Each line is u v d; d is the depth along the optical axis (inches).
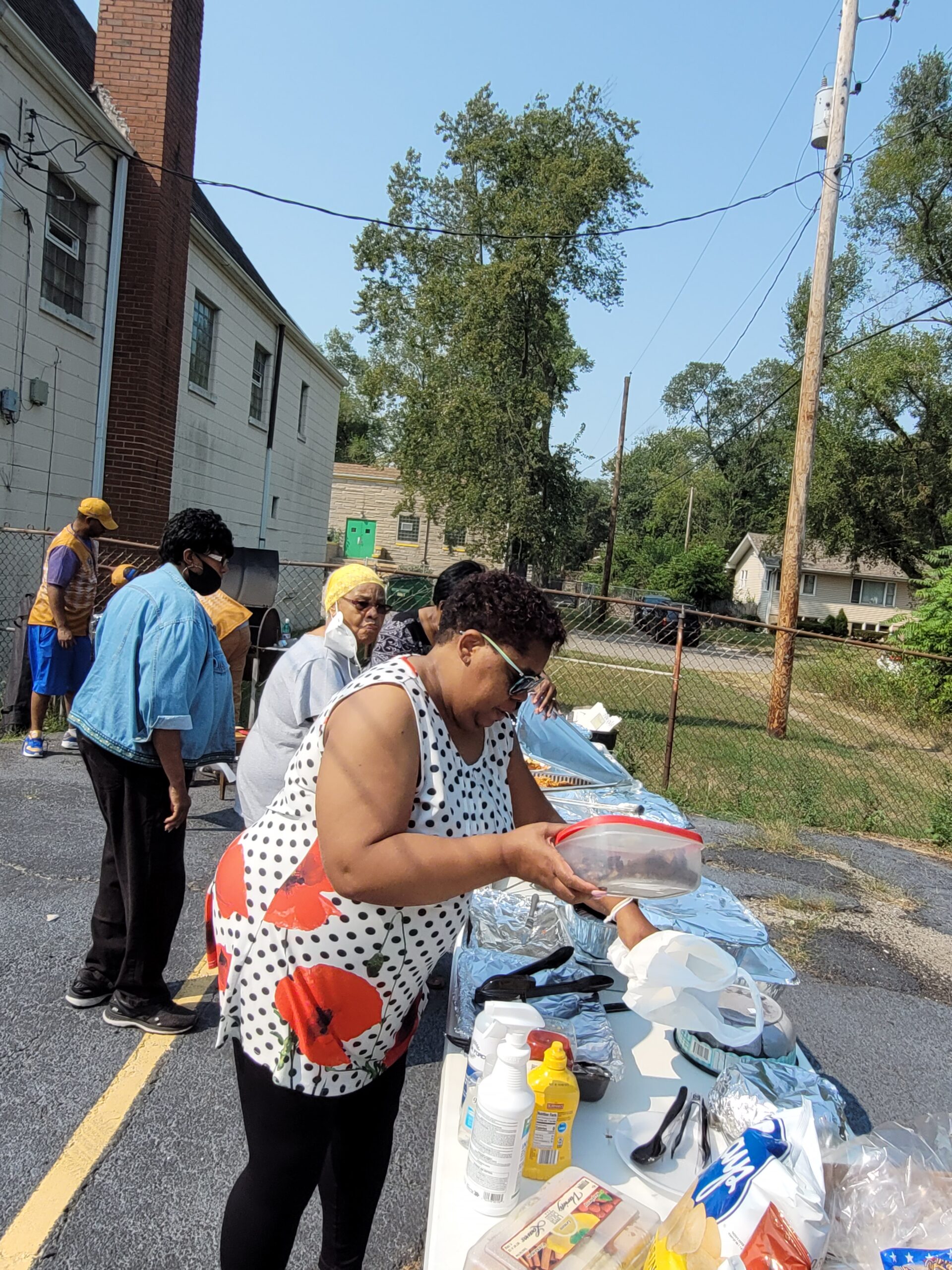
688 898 97.7
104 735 101.0
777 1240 48.5
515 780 66.8
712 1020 63.9
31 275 323.0
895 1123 69.5
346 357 2417.6
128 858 105.7
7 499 322.0
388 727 51.8
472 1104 61.4
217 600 209.8
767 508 2194.9
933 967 167.0
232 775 214.8
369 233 1019.3
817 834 257.8
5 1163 89.2
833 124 405.1
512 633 53.0
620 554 2041.1
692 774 306.8
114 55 376.5
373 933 55.6
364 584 113.7
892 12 391.5
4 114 299.6
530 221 884.0
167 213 387.9
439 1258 52.7
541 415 927.7
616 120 919.7
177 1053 109.7
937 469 1011.3
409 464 965.2
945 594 508.1
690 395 2358.5
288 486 685.3
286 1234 61.6
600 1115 68.4
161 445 402.3
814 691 650.8
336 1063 58.7
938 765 384.8
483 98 952.9
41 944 133.5
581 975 83.9
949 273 968.3
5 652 324.2
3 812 189.6
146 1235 82.0
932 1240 52.0
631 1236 52.5
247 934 58.5
